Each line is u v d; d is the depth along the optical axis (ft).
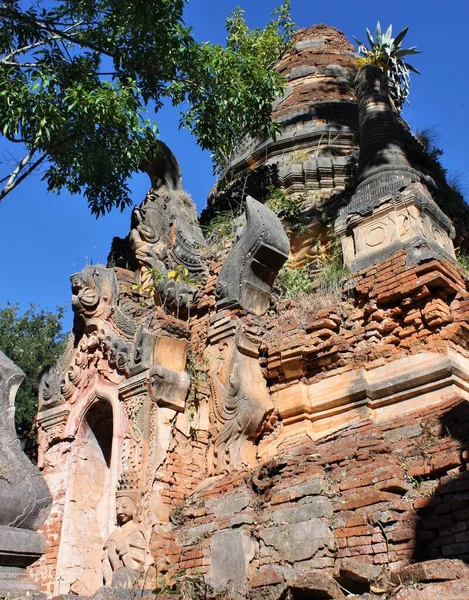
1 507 19.86
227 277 38.47
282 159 64.49
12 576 19.95
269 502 26.76
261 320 37.78
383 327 33.88
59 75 39.81
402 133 47.24
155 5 40.47
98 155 41.75
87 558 37.55
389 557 21.93
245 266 38.04
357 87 49.88
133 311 40.34
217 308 38.58
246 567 25.34
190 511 31.27
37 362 74.74
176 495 33.19
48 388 42.75
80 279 41.14
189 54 43.16
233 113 46.32
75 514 38.24
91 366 40.11
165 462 33.53
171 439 34.30
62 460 40.22
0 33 39.88
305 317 36.58
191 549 28.32
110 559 31.14
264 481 28.37
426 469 24.09
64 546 37.06
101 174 44.06
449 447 24.52
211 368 36.76
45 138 39.81
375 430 28.73
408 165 42.75
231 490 30.04
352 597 17.63
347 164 58.13
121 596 25.11
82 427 40.34
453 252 38.52
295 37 76.28
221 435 34.50
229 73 44.91
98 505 39.50
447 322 31.94
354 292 35.99
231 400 34.76
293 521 25.18
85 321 40.86
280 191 53.88
